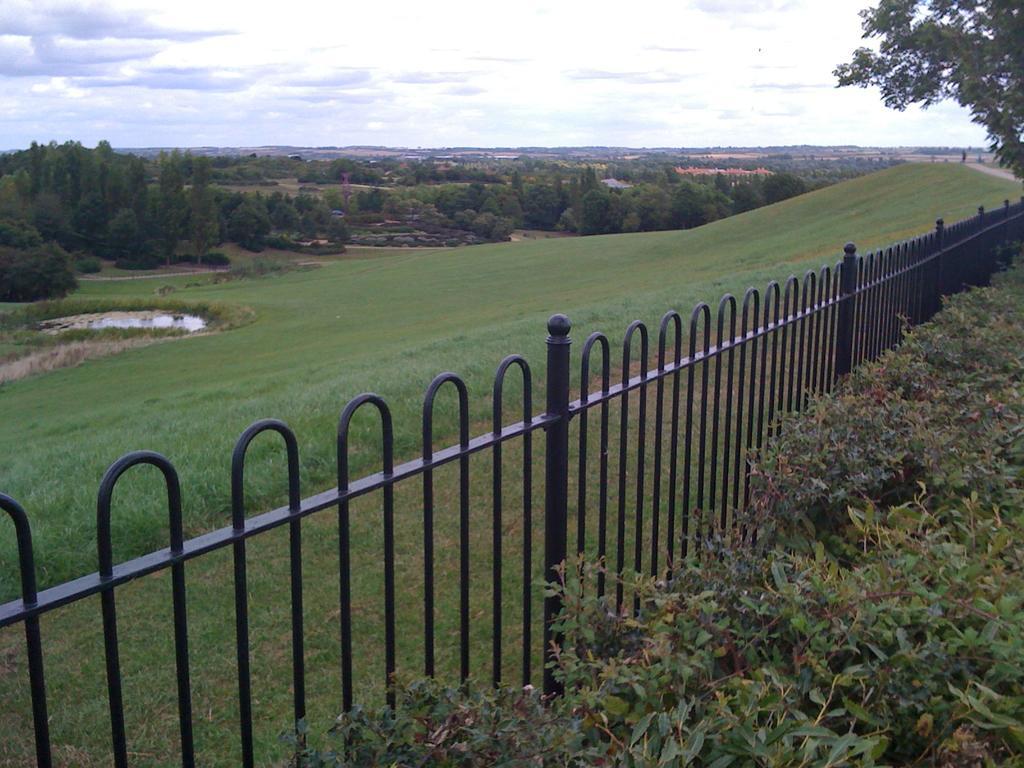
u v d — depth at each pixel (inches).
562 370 120.9
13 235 3280.0
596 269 2007.9
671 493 152.8
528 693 101.5
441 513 246.5
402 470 97.4
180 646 76.9
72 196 4133.9
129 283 3602.4
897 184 2212.1
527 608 120.6
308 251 4311.0
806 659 106.6
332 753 91.4
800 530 156.9
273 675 175.3
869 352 269.3
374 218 4960.6
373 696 164.7
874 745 92.0
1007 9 574.9
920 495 168.6
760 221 2212.1
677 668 102.3
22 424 794.2
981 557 129.6
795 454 164.6
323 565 220.8
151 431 414.0
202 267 4124.0
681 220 3895.2
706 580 126.2
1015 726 94.7
